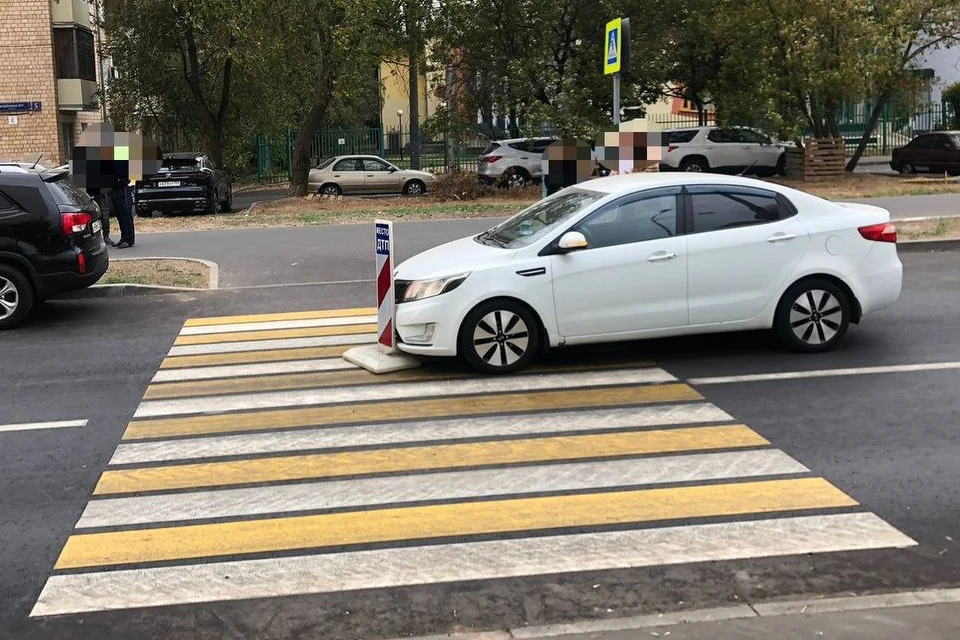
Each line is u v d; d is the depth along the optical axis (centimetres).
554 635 375
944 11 2452
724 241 780
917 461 561
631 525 479
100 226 1136
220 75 3147
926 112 3825
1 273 1018
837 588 412
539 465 566
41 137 3156
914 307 996
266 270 1336
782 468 552
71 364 862
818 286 805
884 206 1822
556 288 762
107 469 582
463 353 766
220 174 2431
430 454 590
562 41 2523
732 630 373
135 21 2884
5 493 547
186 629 392
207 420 676
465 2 2402
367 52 2338
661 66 2536
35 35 3111
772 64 2500
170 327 1020
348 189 2822
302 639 382
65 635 389
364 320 1027
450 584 424
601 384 738
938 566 430
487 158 2572
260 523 493
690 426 632
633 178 824
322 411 688
